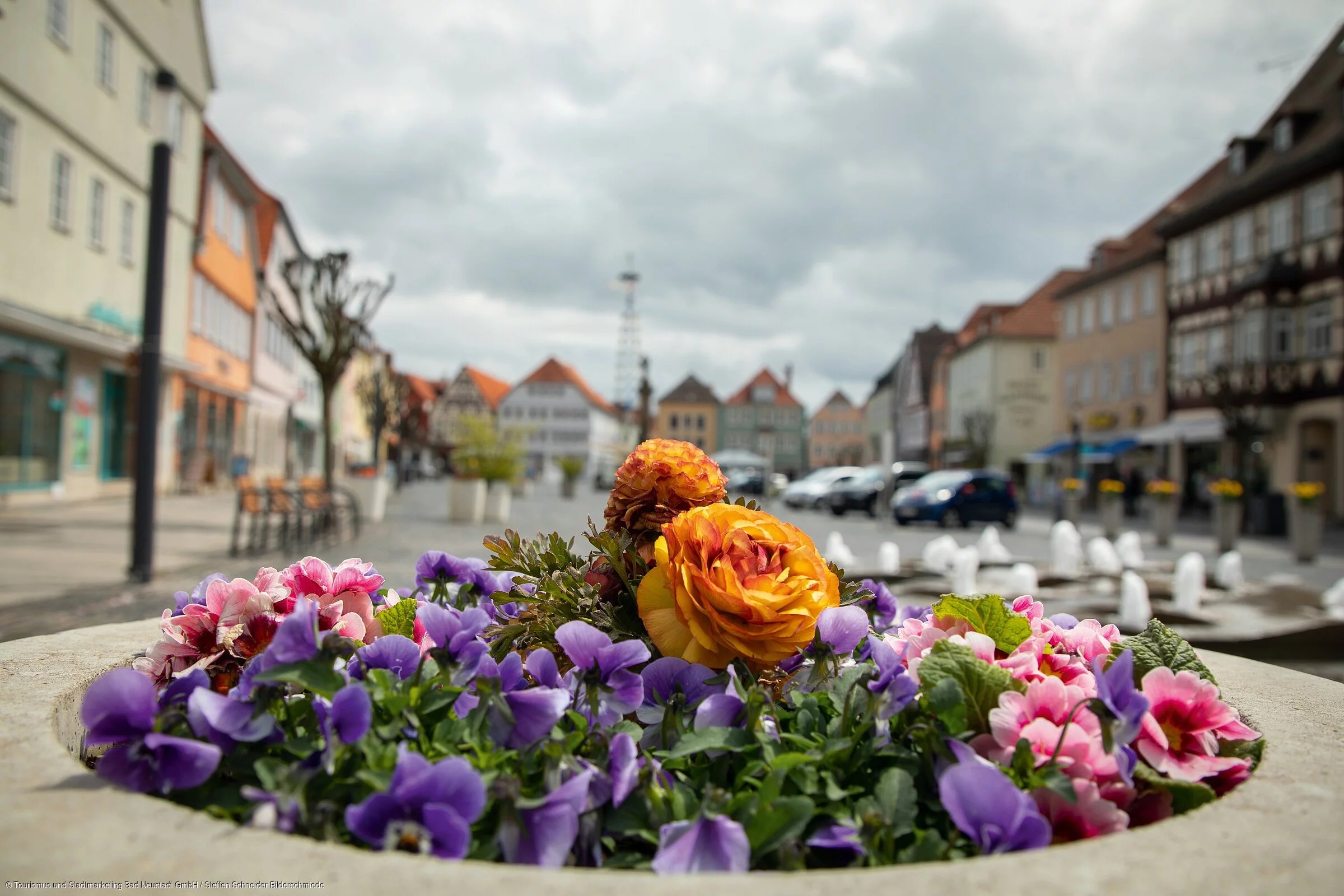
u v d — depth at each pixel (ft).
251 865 2.84
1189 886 2.88
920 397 288.71
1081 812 3.77
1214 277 123.24
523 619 5.30
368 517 59.67
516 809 3.33
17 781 3.58
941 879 2.86
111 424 75.92
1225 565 32.22
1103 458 148.36
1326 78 111.14
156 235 28.94
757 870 3.45
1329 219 100.89
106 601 24.11
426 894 2.68
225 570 31.01
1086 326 163.32
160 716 3.88
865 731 3.95
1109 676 3.93
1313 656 21.20
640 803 3.70
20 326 56.80
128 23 73.87
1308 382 103.24
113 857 2.89
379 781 3.46
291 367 160.15
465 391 380.37
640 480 5.52
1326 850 3.19
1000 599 5.02
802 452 433.89
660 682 4.55
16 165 58.23
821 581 4.75
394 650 4.58
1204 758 4.18
